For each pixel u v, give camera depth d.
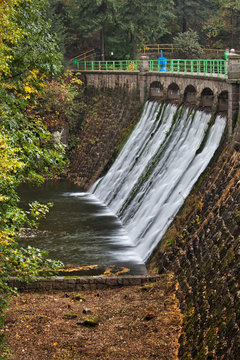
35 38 20.84
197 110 30.86
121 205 32.94
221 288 14.69
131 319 16.81
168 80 36.69
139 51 61.28
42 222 31.02
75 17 57.47
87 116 48.84
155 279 20.14
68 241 27.23
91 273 22.55
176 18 66.94
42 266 14.41
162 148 32.78
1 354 14.56
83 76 51.94
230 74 24.53
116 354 14.73
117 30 57.91
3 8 17.41
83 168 43.97
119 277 20.20
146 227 26.88
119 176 36.72
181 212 24.03
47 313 17.67
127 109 43.25
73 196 38.50
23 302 18.83
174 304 17.25
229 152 23.16
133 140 38.75
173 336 15.27
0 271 12.88
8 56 18.05
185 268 19.03
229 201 19.00
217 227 18.47
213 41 67.00
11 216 15.10
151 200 29.12
